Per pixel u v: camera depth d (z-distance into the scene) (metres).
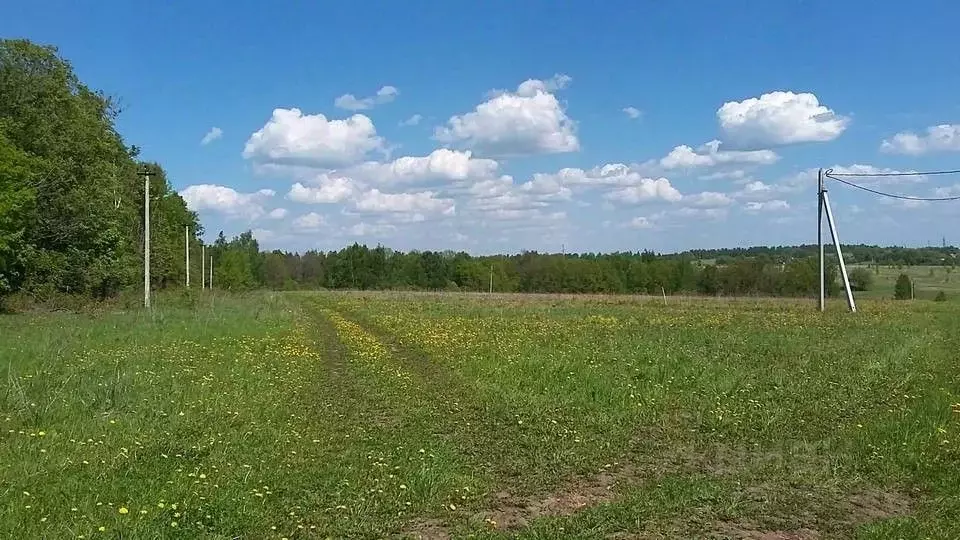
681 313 42.84
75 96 49.06
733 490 8.79
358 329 31.80
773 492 8.77
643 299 63.16
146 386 14.52
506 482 9.29
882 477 9.41
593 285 104.38
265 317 35.72
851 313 41.72
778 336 26.72
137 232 65.88
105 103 55.59
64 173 44.97
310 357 21.12
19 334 24.56
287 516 7.78
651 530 7.48
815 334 27.73
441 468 9.58
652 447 11.09
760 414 13.19
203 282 81.06
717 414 13.09
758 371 17.80
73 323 29.95
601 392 15.03
